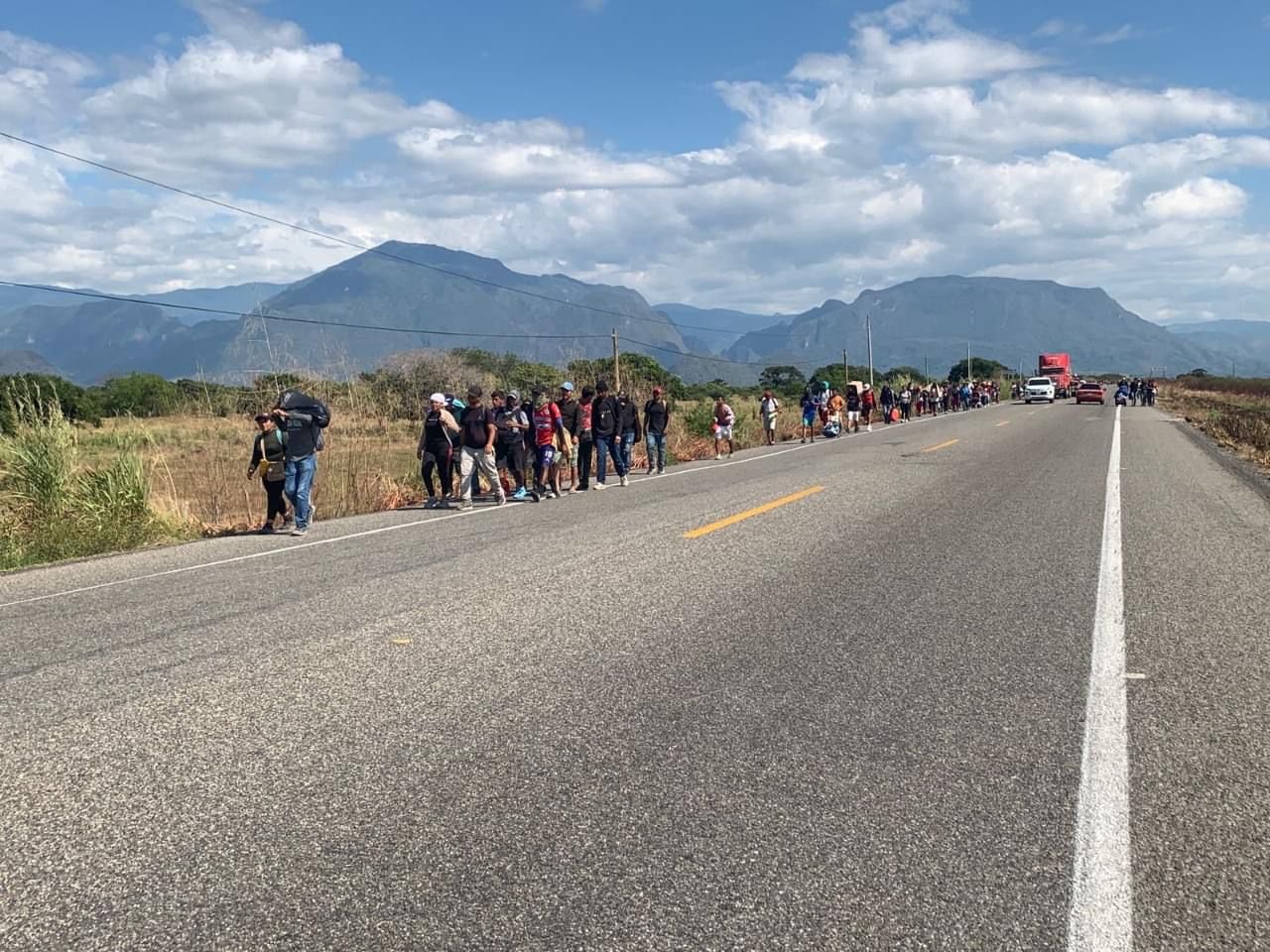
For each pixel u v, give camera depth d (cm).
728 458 2264
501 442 1449
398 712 440
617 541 930
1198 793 348
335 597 700
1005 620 610
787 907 273
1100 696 458
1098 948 253
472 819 329
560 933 261
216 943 259
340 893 282
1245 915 268
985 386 7219
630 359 4591
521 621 613
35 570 891
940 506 1166
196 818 332
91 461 1251
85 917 272
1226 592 690
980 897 278
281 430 1134
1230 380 13050
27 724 433
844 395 3547
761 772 368
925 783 357
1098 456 1939
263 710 446
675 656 528
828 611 634
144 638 594
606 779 362
